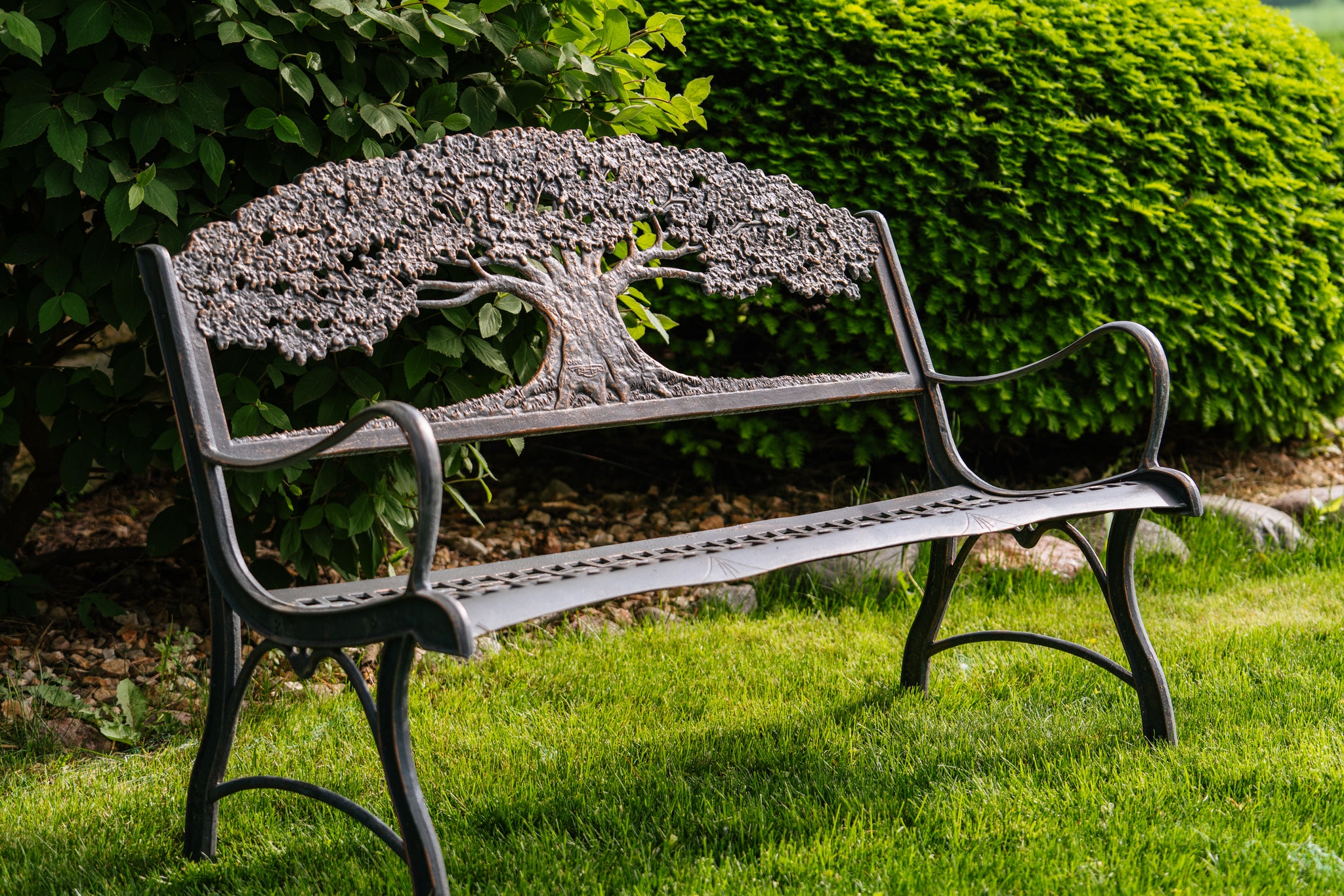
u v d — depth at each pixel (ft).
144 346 8.65
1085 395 14.29
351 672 5.30
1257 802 6.57
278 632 5.43
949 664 9.57
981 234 13.51
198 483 5.88
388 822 6.86
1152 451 7.51
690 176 8.09
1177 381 14.46
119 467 9.16
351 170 6.82
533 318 9.17
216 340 6.17
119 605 10.36
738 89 13.42
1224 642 9.84
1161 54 14.29
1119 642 10.03
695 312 13.52
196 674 9.19
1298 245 14.98
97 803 7.11
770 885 5.80
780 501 14.85
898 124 13.24
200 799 6.32
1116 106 13.96
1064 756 7.43
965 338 13.66
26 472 13.53
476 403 6.84
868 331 13.57
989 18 13.75
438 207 7.24
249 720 8.57
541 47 8.79
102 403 8.86
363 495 8.98
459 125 8.45
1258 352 15.03
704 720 8.48
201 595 10.73
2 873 6.23
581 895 5.79
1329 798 6.65
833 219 8.64
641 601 11.73
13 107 7.39
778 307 13.76
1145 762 7.24
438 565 12.08
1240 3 16.21
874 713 8.43
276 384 8.36
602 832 6.48
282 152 8.32
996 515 7.03
